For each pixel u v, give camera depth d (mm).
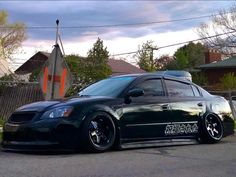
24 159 4766
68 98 5777
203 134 6578
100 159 4770
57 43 8148
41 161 4609
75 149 5258
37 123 5191
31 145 5199
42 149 5133
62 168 4188
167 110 6121
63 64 8047
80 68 17359
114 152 5383
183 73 9281
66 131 5160
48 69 8125
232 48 34906
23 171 4027
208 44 35344
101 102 5504
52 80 8062
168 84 6395
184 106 6363
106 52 23906
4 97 12961
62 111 5227
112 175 3881
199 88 6883
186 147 5984
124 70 38312
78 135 5211
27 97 12914
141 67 45469
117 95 5734
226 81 22984
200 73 35406
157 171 4090
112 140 5473
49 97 8031
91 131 5312
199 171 4121
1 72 20250
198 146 6137
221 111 6910
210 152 5449
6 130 5484
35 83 12742
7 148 5473
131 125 5703
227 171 4141
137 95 5738
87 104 5383
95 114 5348
